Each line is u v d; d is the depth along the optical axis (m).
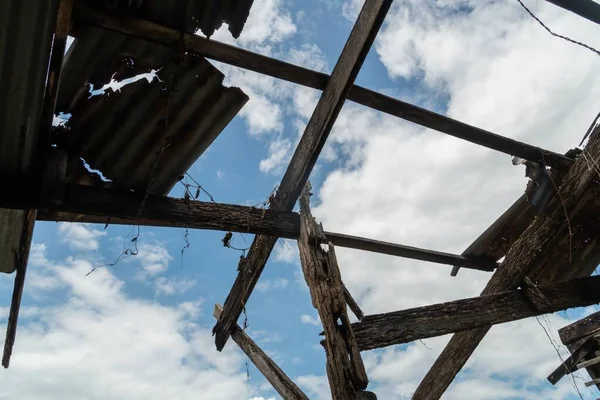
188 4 2.67
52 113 2.75
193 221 3.49
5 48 2.34
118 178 3.45
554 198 3.93
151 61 2.89
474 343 4.29
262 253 4.29
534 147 3.81
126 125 3.15
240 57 2.95
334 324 3.10
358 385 2.85
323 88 3.24
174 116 3.17
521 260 4.16
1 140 2.73
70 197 3.10
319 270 3.39
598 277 4.36
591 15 2.97
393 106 3.31
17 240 3.56
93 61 2.78
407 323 3.53
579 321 5.18
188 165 3.52
